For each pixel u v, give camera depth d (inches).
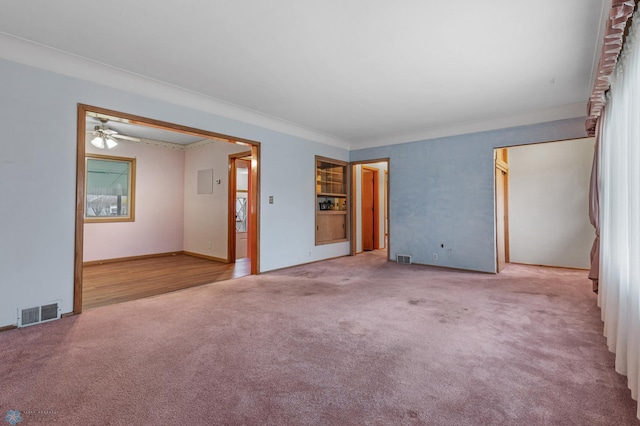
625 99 84.7
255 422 61.6
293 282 177.0
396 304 136.0
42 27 101.4
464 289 161.3
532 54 117.1
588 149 215.5
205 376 78.2
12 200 109.9
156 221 272.8
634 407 65.9
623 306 78.9
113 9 91.7
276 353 90.7
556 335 102.8
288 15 94.1
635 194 71.3
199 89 153.9
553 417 63.0
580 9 90.1
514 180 242.8
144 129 234.4
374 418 62.9
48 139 117.2
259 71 133.0
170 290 160.1
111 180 252.5
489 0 87.0
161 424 60.8
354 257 267.9
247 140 189.5
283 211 214.2
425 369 81.7
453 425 60.8
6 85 108.6
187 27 101.0
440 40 107.7
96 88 128.9
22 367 82.0
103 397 69.2
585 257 215.5
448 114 190.5
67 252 121.4
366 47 112.7
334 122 209.9
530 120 185.2
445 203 219.1
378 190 325.1
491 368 82.2
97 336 102.1
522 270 213.3
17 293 110.3
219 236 252.8
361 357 88.4
